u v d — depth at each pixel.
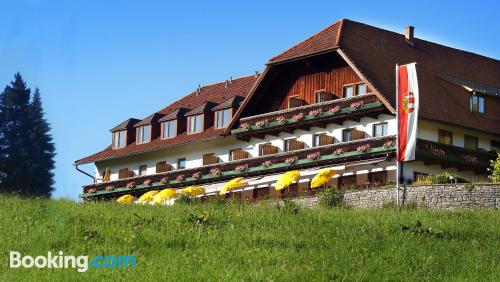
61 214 34.97
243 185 63.47
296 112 64.12
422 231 34.88
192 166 74.00
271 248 30.78
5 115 44.97
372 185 55.91
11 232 31.47
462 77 68.56
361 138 60.97
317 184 57.91
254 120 66.94
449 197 49.41
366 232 34.38
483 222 39.00
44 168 42.66
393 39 67.19
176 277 26.38
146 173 78.81
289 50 65.56
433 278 28.55
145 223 33.97
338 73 63.47
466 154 60.62
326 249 31.20
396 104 54.41
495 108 66.06
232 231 33.06
